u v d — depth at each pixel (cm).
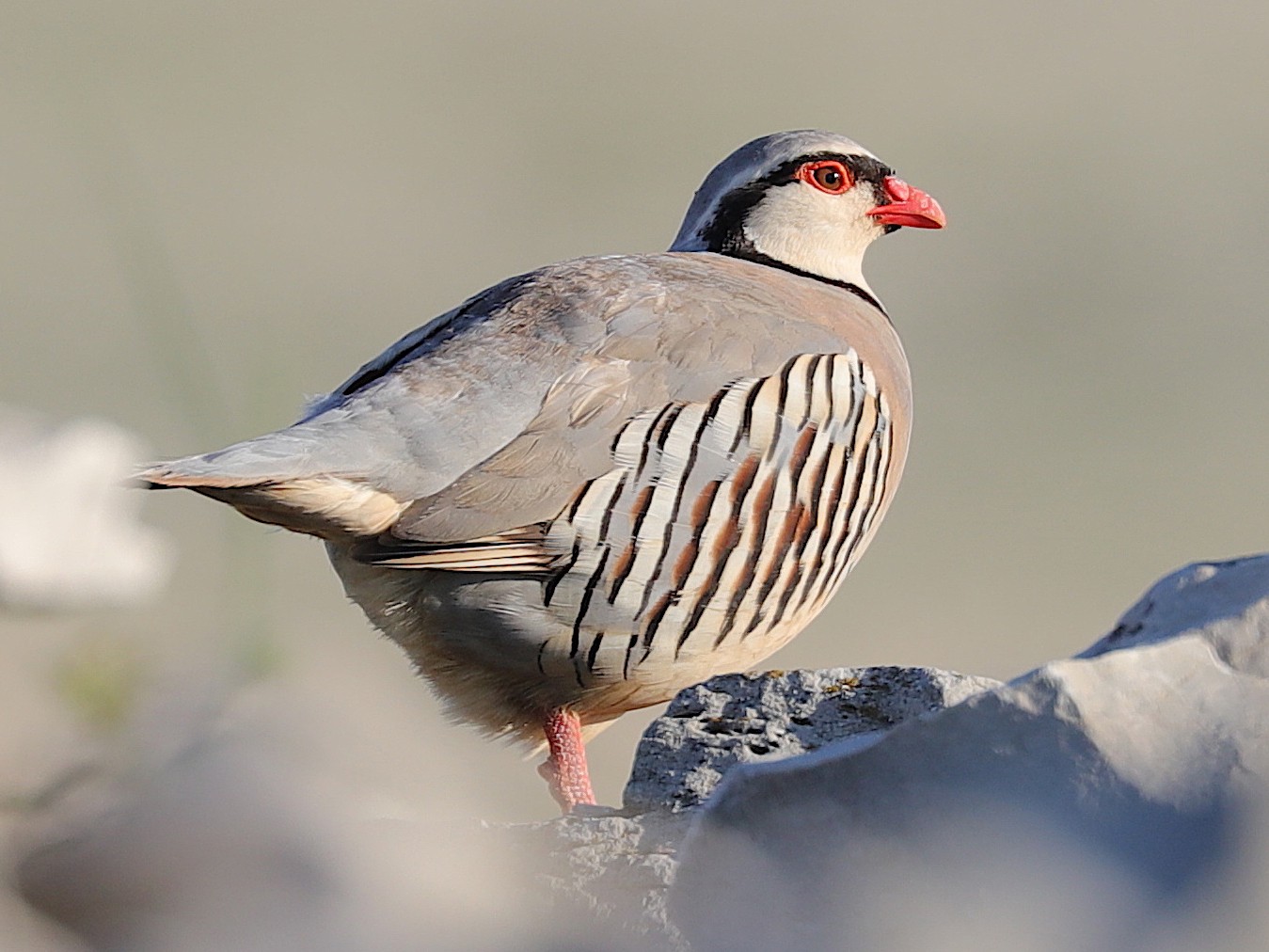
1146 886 404
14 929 276
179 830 283
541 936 314
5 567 324
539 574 1052
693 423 1058
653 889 630
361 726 320
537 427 1052
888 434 1168
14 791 309
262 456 1019
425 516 1038
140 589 339
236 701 319
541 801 1241
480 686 1116
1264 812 415
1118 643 575
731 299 1145
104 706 342
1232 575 569
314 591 1619
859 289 1368
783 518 1081
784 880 462
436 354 1100
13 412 345
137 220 1018
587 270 1165
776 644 1134
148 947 277
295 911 282
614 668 1082
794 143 1373
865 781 462
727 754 904
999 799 446
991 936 420
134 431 2742
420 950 289
